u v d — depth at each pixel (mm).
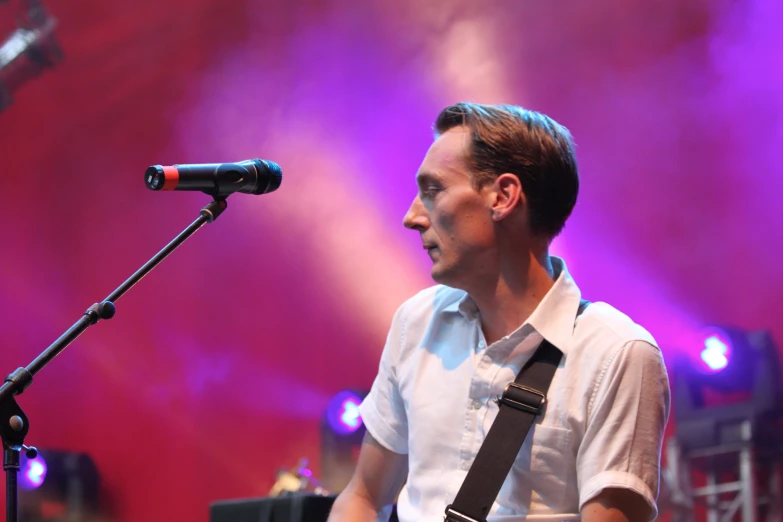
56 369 7559
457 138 1992
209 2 7691
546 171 1966
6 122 7910
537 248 1999
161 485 7250
